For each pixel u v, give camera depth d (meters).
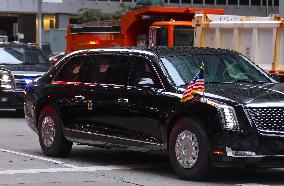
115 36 54.62
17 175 20.98
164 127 20.75
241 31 39.66
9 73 41.28
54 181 19.97
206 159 19.48
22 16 148.25
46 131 25.27
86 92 23.50
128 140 22.02
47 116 25.20
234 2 151.62
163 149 21.02
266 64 38.50
